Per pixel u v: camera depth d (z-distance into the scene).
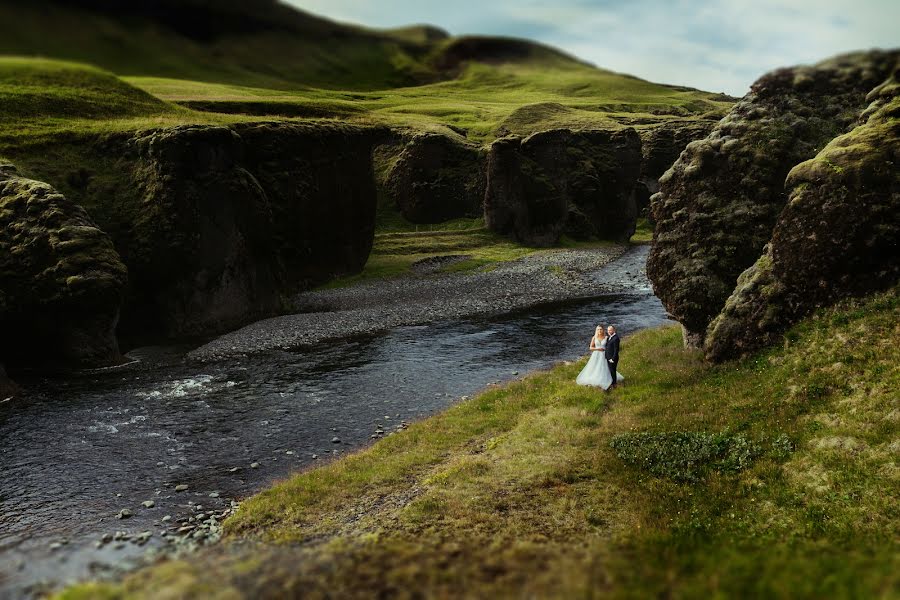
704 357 26.47
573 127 122.38
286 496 18.02
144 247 43.12
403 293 61.50
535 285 64.94
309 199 62.16
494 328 46.06
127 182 45.09
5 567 14.68
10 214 36.19
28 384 32.94
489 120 148.50
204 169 45.53
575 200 105.31
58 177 43.19
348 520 15.93
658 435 19.08
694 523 13.28
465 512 15.19
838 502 13.06
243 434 25.11
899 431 14.80
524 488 16.64
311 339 43.12
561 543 12.74
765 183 27.61
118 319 40.03
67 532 16.89
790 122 28.03
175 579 9.98
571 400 24.88
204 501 19.00
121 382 33.28
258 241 50.88
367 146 74.00
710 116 149.88
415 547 12.23
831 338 20.44
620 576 10.06
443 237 94.50
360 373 34.50
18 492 19.72
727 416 19.61
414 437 23.06
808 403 18.33
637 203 129.88
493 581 10.23
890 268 20.70
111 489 19.94
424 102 175.38
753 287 24.38
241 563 11.12
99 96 53.22
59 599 9.42
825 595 8.87
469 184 108.19
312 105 93.50
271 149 57.47
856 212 21.05
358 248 73.31
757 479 15.23
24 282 34.72
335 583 10.12
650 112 191.38
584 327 45.75
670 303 29.17
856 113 26.94
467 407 26.52
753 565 10.18
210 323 46.72
